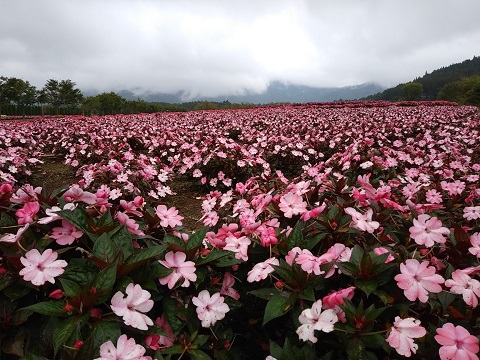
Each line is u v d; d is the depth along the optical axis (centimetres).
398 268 162
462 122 1409
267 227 196
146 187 530
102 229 172
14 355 146
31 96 5734
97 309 140
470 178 430
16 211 187
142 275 158
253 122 1669
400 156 562
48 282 158
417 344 145
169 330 163
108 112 5712
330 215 206
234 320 198
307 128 1266
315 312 140
